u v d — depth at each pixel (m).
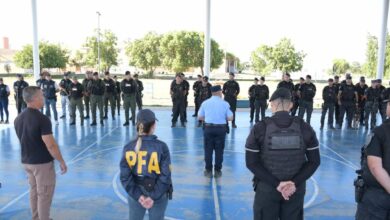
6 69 53.16
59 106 16.67
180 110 11.67
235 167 7.25
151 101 20.27
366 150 2.83
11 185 5.95
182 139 9.86
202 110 6.52
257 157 3.03
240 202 5.33
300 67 35.81
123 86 11.62
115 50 45.16
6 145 8.94
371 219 2.89
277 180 2.94
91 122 12.36
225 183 6.22
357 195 3.02
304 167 2.99
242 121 13.16
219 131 6.41
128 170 2.96
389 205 2.81
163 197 3.04
